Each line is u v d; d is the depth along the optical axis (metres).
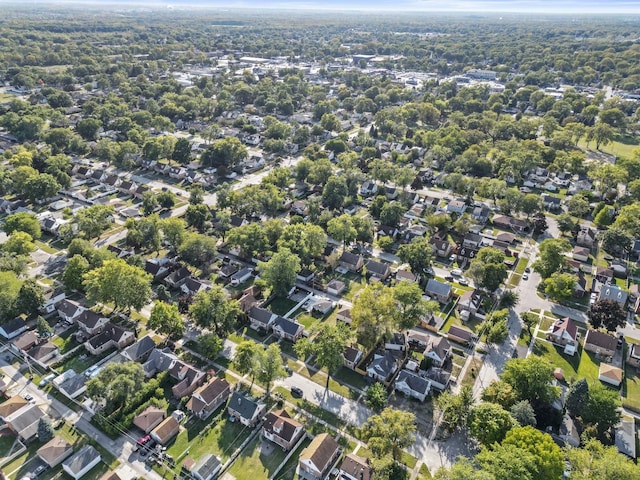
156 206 173.75
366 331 106.38
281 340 114.81
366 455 85.31
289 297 131.50
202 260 142.38
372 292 111.81
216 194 183.12
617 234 153.62
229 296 129.12
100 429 88.75
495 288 130.88
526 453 73.88
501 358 110.94
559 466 74.56
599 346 112.50
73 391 94.94
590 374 107.06
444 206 189.12
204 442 87.06
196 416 92.25
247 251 144.88
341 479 80.06
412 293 111.12
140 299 115.38
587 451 81.44
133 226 152.25
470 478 69.25
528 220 177.50
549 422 90.31
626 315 124.06
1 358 105.38
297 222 164.12
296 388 99.25
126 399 91.25
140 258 135.50
